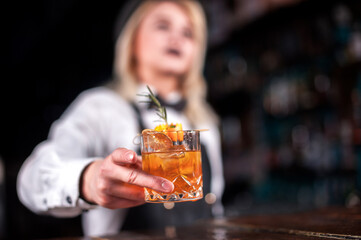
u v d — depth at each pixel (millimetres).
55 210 1490
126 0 4637
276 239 1159
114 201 1210
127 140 2246
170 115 2477
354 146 2996
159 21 2420
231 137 4363
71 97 6891
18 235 6465
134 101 2385
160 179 1049
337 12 3074
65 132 1981
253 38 3807
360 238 1076
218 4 4051
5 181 8383
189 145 1120
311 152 3391
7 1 5945
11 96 8234
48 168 1453
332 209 1741
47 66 6891
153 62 2426
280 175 3809
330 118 3223
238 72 4199
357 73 2961
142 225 2246
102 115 2209
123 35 2482
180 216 2336
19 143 9047
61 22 5430
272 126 3941
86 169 1324
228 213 3436
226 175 4320
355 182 2992
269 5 3383
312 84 3377
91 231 2236
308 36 3332
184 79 2609
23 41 6566
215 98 4363
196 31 2572
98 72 6055
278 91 3771
